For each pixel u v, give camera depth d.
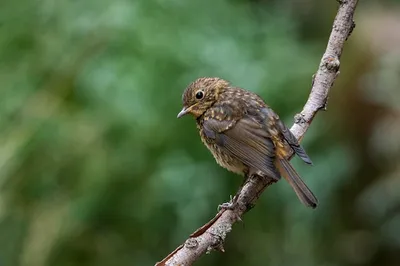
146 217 12.06
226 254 12.64
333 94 13.50
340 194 13.05
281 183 12.26
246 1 14.24
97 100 12.28
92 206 12.17
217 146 8.78
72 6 13.03
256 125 8.49
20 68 12.93
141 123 11.98
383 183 13.02
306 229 12.59
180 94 12.05
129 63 12.22
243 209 7.32
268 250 12.55
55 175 12.33
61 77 12.73
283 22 13.95
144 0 12.74
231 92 8.98
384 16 15.16
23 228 12.38
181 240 11.94
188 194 11.87
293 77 12.41
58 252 12.26
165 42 12.29
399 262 13.05
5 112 12.67
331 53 7.49
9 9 13.27
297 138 7.75
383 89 13.44
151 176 11.97
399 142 13.09
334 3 15.60
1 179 12.34
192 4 12.91
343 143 12.95
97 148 12.21
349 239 13.01
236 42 12.82
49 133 12.43
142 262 12.23
